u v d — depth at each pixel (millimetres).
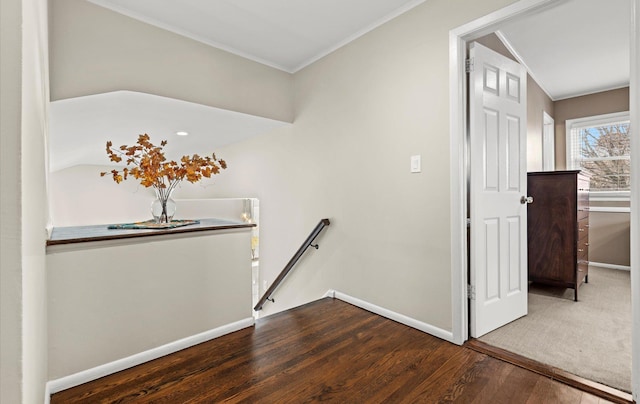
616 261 4164
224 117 3117
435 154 2150
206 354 1929
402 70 2354
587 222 3375
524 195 2529
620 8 2523
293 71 3430
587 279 3494
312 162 3229
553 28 2820
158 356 1884
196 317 2066
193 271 2055
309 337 2154
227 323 2221
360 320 2438
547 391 1551
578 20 2699
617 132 4277
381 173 2525
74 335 1609
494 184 2256
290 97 3428
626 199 4141
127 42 2311
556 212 2996
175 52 2562
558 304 2771
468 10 1963
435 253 2168
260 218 4145
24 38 637
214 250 2160
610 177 4328
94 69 2168
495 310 2248
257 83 3137
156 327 1893
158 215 2258
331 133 2992
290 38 2764
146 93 2396
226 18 2438
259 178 4137
